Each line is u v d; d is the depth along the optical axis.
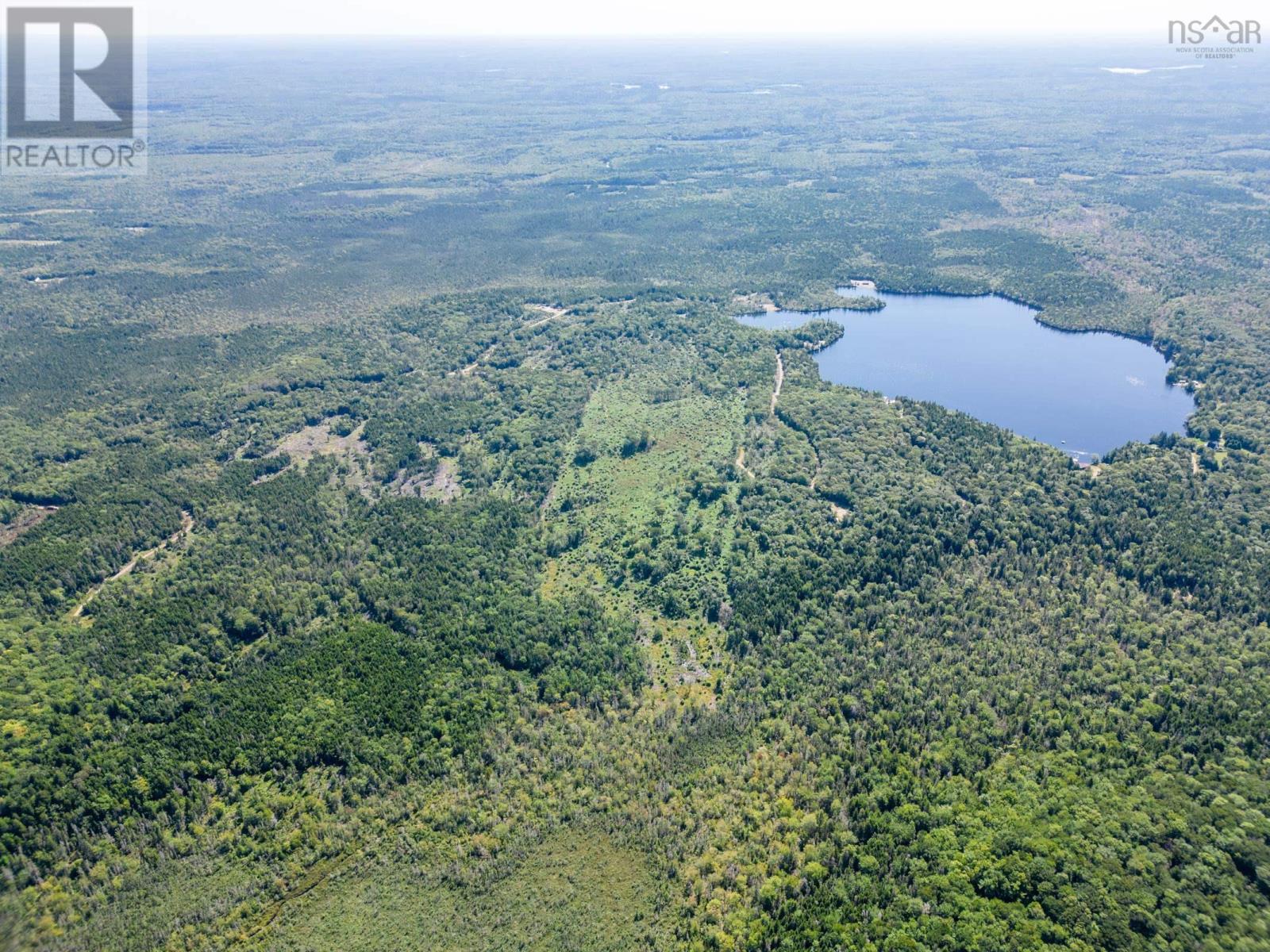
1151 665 140.62
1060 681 139.25
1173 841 108.94
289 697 140.38
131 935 108.06
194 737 132.12
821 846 112.81
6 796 119.12
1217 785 116.88
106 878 113.75
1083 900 101.56
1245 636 146.50
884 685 139.38
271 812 122.94
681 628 163.00
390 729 135.12
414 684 143.88
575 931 107.06
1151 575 163.00
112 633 153.50
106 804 120.88
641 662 152.88
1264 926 97.38
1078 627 151.50
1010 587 164.75
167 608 159.38
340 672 146.62
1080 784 119.31
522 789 126.25
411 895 112.94
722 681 147.38
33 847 115.50
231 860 117.25
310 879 115.56
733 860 113.06
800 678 144.38
